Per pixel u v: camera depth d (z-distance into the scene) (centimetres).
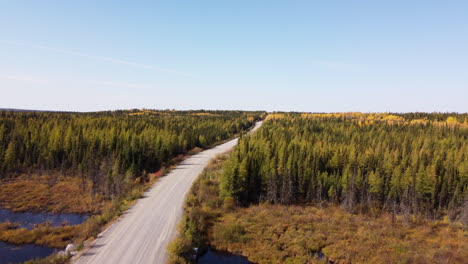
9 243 3200
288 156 6134
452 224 4544
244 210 4350
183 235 2825
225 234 3347
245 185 4838
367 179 5856
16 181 5991
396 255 3158
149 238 2745
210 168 6159
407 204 5284
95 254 2380
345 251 3191
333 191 5538
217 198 4525
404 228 4219
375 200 5591
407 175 5728
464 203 5100
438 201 5725
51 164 6956
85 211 4581
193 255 2673
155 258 2355
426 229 4203
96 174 6062
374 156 6875
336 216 4534
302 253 3077
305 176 5616
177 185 4828
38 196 5194
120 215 3366
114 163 6100
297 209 4716
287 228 3738
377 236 3688
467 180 5788
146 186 4716
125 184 5122
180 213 3512
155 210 3566
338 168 6506
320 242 3375
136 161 6172
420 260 3070
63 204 4862
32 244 3192
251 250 3102
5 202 4866
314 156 6406
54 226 3888
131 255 2384
